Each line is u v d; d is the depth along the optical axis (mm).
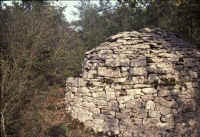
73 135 6258
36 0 12859
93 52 7727
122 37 7684
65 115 7438
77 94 7328
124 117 6262
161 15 15297
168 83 6234
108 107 6523
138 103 6188
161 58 6602
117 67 6574
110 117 6469
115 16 18703
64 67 10797
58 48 10398
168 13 14398
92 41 17562
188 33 12773
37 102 7523
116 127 6355
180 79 6422
